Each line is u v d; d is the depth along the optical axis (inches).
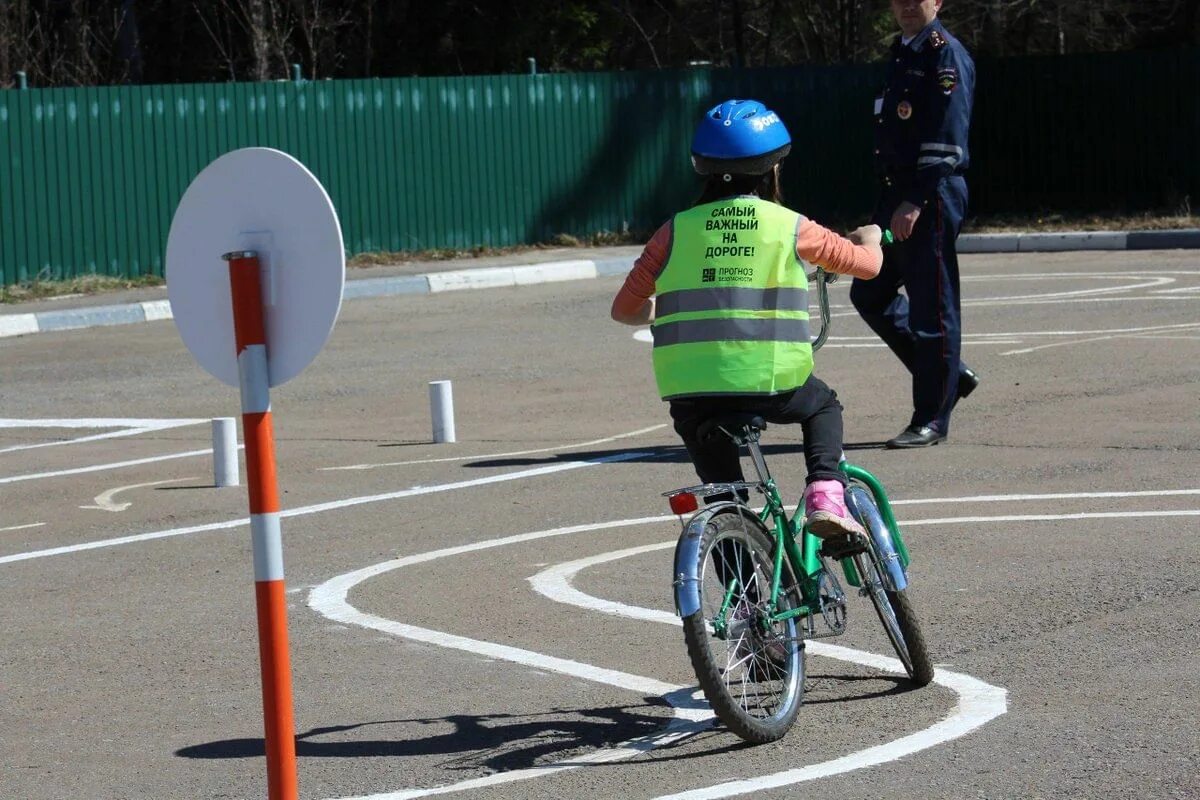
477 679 279.7
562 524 398.0
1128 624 291.1
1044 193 1226.6
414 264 1051.9
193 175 1018.1
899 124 473.1
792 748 237.3
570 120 1138.7
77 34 1379.2
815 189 1214.3
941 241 470.3
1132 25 1498.5
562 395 602.5
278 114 1042.1
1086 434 477.4
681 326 239.1
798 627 249.4
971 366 609.9
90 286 964.6
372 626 316.5
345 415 583.8
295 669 290.5
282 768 192.5
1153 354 612.4
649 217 1176.2
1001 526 372.5
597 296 917.2
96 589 360.8
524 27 1505.9
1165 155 1189.1
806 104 1208.8
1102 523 369.4
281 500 444.1
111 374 711.1
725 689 231.0
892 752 233.1
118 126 994.7
